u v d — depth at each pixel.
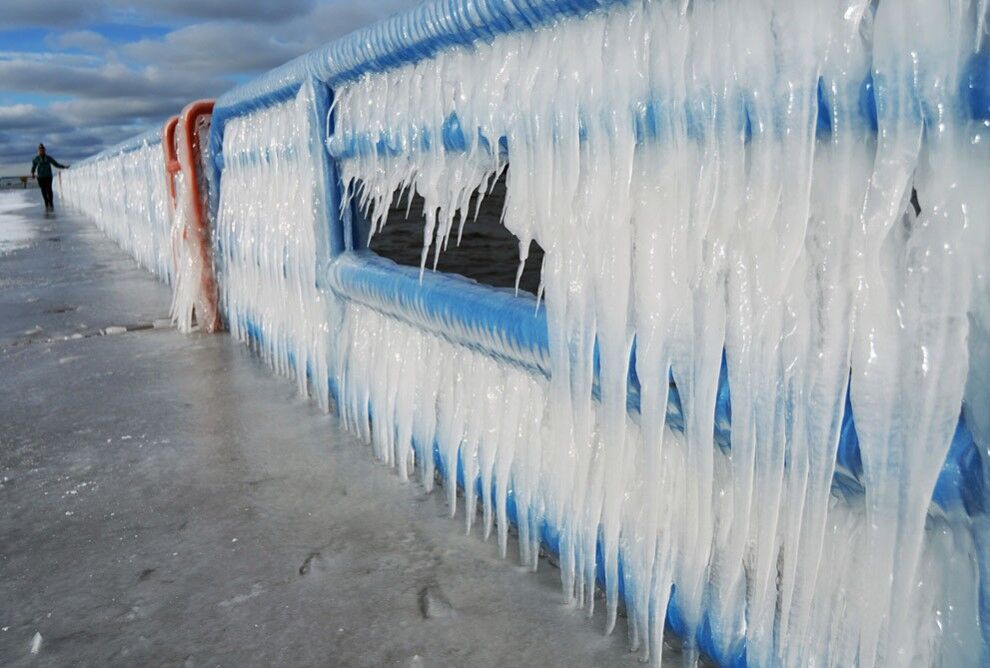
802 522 1.13
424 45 1.95
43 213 19.91
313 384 3.14
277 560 1.92
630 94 1.31
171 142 4.70
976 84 0.84
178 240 4.73
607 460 1.49
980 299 0.87
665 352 1.31
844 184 0.99
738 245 1.14
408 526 2.06
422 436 2.26
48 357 4.12
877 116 0.92
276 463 2.54
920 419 0.93
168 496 2.33
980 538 0.92
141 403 3.25
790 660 1.18
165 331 4.70
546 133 1.55
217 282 4.59
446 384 2.13
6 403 3.32
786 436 1.12
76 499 2.33
